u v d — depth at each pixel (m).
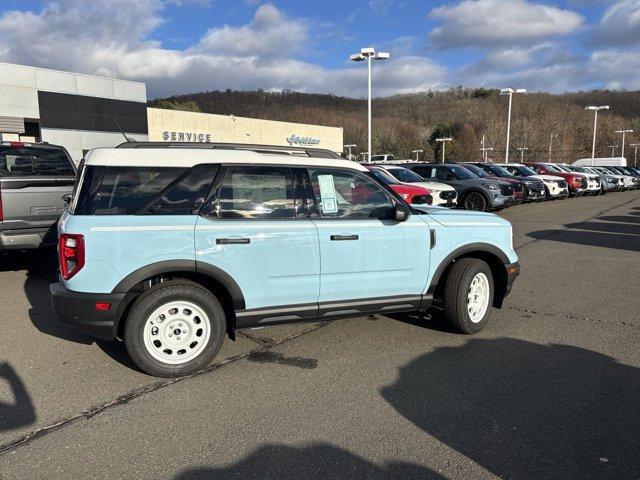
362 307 4.57
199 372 4.17
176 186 4.03
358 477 2.80
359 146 98.75
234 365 4.32
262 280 4.17
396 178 14.03
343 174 4.56
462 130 95.19
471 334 5.08
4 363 4.34
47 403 3.63
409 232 4.66
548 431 3.25
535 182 19.61
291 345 4.79
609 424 3.33
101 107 29.91
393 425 3.33
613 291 6.84
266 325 4.30
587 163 47.09
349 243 4.42
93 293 3.81
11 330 5.15
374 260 4.54
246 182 4.20
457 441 3.14
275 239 4.16
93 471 2.85
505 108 91.75
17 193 6.71
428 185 13.77
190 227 3.94
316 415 3.46
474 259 5.05
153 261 3.87
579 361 4.39
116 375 4.11
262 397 3.73
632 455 2.98
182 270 3.95
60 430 3.28
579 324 5.43
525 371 4.18
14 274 7.75
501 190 15.71
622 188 31.20
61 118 28.11
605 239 11.40
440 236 4.81
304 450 3.05
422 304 4.84
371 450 3.05
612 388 3.86
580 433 3.22
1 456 2.99
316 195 4.43
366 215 4.59
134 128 31.88
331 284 4.41
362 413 3.49
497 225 5.16
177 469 2.87
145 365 3.95
